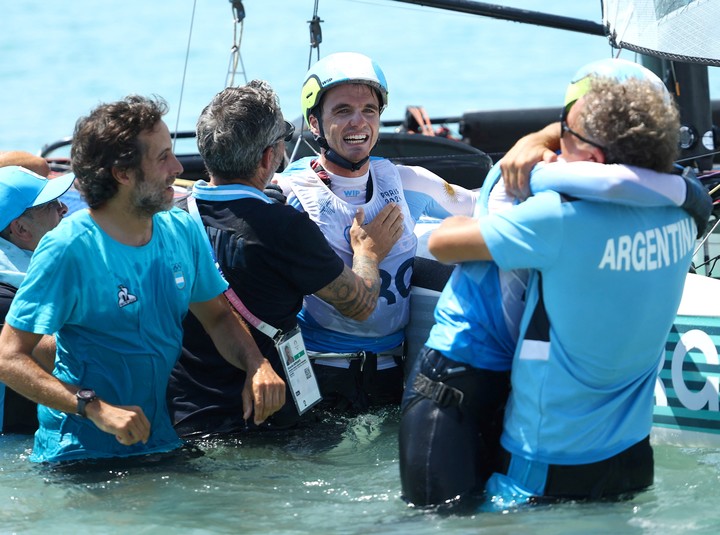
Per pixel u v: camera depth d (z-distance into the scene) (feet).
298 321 50.21
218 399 46.21
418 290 50.57
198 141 45.91
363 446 45.21
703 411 43.19
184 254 42.29
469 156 65.67
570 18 69.05
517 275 37.50
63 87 205.36
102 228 40.55
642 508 36.50
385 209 49.44
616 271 35.32
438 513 36.81
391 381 51.39
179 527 36.83
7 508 38.55
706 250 58.75
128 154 39.40
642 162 35.17
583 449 36.37
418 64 220.64
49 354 42.63
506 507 36.65
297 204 49.80
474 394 37.70
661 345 37.19
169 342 42.16
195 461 43.11
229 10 307.99
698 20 54.29
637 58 65.21
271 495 39.58
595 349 35.73
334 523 36.76
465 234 36.52
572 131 35.91
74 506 38.70
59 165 89.56
